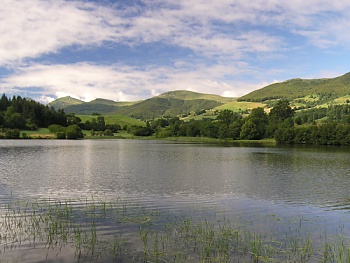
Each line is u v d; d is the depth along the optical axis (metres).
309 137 141.88
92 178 39.19
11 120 190.12
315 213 24.48
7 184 34.78
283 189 33.81
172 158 67.06
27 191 31.19
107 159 63.19
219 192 31.81
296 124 182.00
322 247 17.20
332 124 141.12
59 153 77.44
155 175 42.22
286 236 18.94
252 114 190.50
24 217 22.27
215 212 24.30
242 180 39.19
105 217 22.28
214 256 15.68
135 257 15.48
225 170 48.22
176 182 37.09
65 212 23.47
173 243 17.36
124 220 21.59
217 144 136.25
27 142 136.75
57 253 15.90
